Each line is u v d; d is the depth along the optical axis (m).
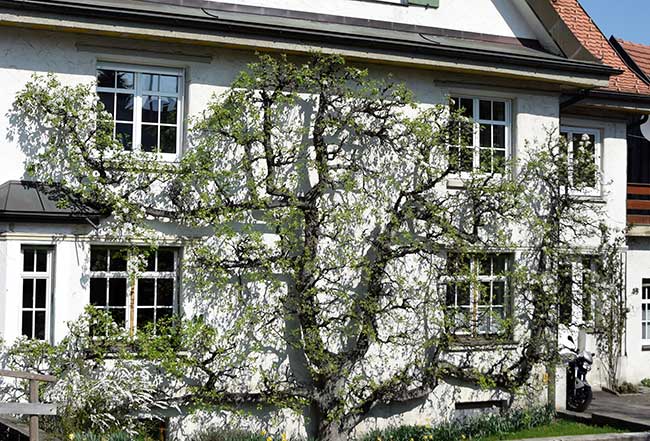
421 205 14.18
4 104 12.13
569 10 18.62
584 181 15.96
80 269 12.30
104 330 12.27
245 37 13.05
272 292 13.16
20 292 11.90
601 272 16.52
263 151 13.45
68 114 12.30
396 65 14.30
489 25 15.89
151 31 12.47
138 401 11.95
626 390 17.55
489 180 14.92
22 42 12.24
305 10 14.58
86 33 12.45
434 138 14.02
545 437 13.34
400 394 13.91
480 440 13.42
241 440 12.55
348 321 13.78
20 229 11.88
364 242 13.95
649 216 18.33
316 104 13.80
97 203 12.29
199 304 12.96
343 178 13.56
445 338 14.12
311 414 13.65
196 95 13.16
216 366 12.88
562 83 15.48
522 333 15.11
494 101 15.48
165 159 13.09
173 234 12.88
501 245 14.80
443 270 14.38
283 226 13.28
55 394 11.51
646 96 17.55
